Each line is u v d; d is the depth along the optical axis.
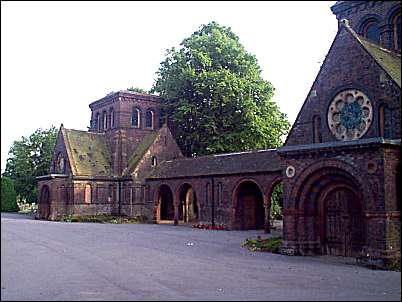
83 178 47.97
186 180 41.59
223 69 49.00
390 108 19.31
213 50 51.47
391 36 25.64
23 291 12.55
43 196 50.44
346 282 14.12
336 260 19.11
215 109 48.69
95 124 57.66
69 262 17.69
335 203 20.66
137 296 11.91
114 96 53.19
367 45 21.27
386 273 15.95
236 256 20.14
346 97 20.94
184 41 53.44
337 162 19.41
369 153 18.33
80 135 52.78
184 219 48.81
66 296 11.91
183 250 22.12
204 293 12.32
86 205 48.03
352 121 20.58
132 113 53.56
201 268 16.66
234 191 36.59
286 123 50.69
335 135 21.19
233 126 48.50
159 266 17.03
